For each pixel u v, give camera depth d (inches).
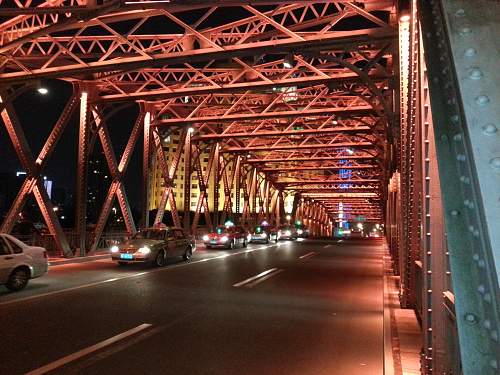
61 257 792.9
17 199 768.9
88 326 328.5
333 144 1512.1
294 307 433.7
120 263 750.5
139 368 239.5
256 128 1347.2
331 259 1016.9
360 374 239.0
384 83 928.3
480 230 57.7
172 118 1189.7
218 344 292.4
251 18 642.8
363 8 549.6
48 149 808.3
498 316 52.8
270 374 236.4
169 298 458.6
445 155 73.2
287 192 2925.7
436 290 151.2
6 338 290.4
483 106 59.1
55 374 226.7
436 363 147.9
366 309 431.8
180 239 842.8
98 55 704.4
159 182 3828.7
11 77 698.8
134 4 478.6
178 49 782.5
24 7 496.4
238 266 800.9
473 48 62.6
